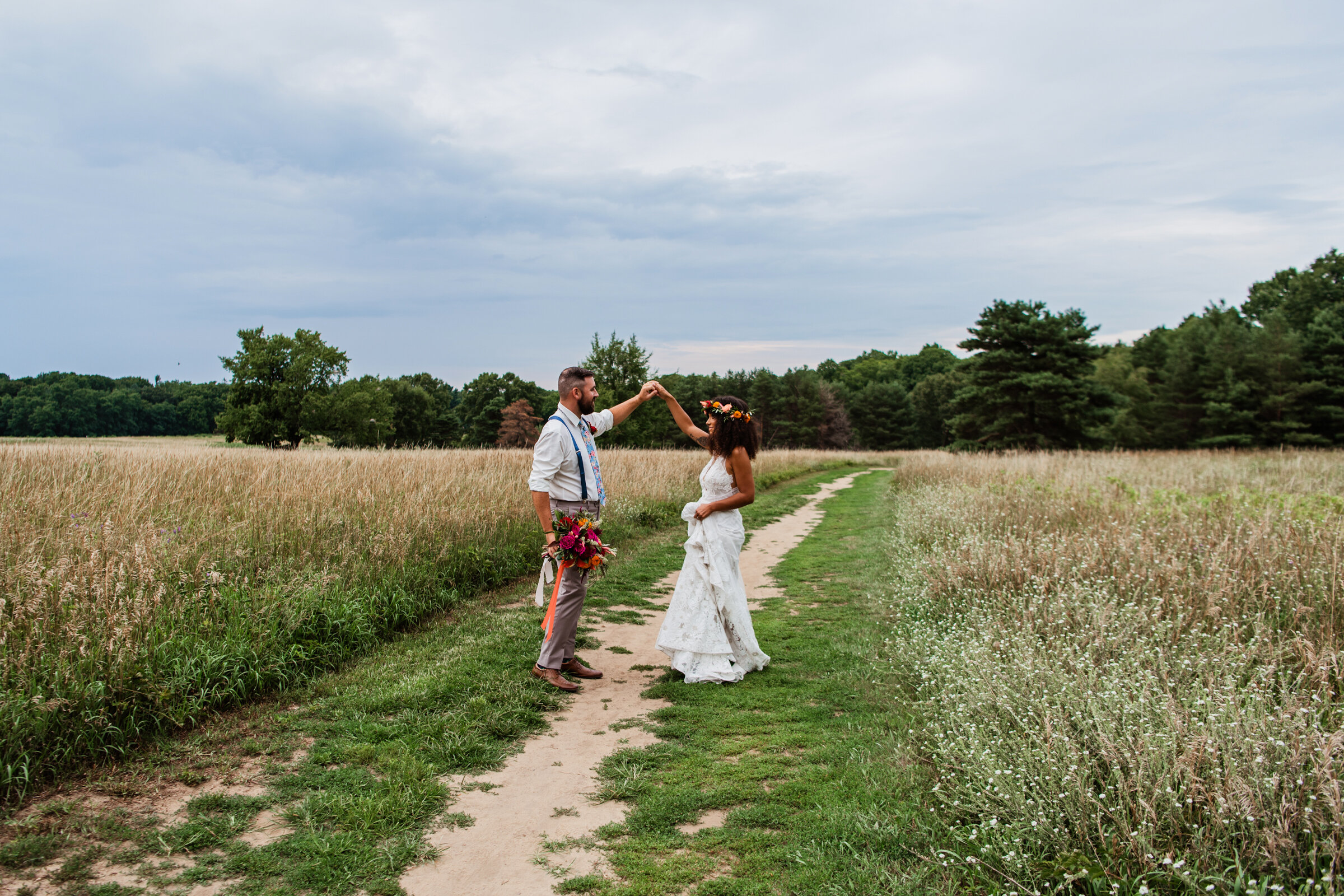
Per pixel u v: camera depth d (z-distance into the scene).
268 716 3.88
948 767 3.08
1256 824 2.31
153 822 2.80
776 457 25.62
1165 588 4.92
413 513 7.22
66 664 3.46
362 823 2.82
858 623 6.18
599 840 2.78
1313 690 3.39
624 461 15.31
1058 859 2.26
